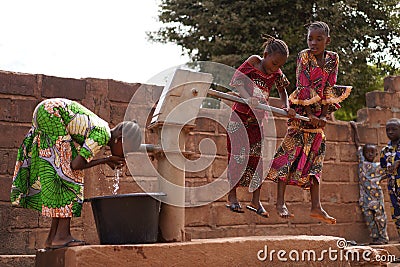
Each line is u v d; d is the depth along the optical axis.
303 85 4.75
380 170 8.46
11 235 6.14
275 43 4.54
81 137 4.21
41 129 4.18
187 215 7.12
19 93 6.32
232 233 7.40
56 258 4.07
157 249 4.06
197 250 4.21
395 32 16.47
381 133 8.94
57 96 6.52
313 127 4.88
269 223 7.70
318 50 4.72
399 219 7.23
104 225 4.23
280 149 4.89
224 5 16.44
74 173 4.16
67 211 4.08
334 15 15.66
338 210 8.36
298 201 7.96
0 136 6.20
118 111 6.83
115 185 6.68
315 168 4.87
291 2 15.95
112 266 3.90
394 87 9.23
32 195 4.35
